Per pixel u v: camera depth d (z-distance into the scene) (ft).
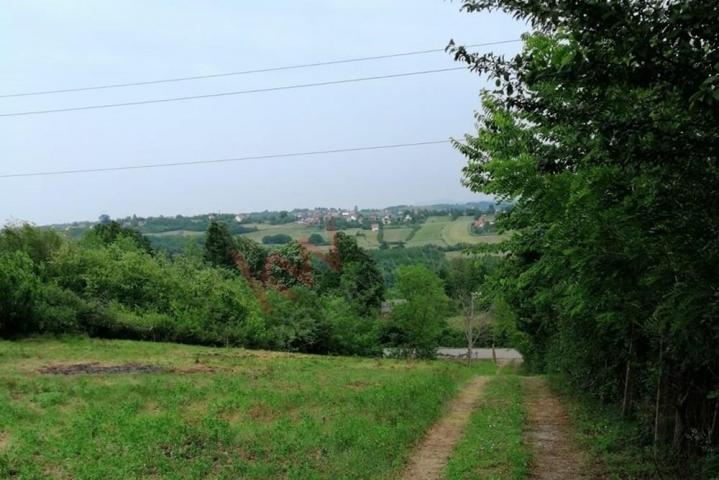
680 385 29.35
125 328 114.73
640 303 22.13
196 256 186.09
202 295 135.64
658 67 13.26
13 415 37.65
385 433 38.19
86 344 93.86
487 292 52.06
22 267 107.86
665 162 14.11
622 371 47.14
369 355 179.73
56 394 45.65
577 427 45.34
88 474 26.30
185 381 57.98
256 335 140.26
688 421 29.25
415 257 229.45
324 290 204.74
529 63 17.04
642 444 34.91
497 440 38.93
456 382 83.35
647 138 14.17
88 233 175.42
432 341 180.24
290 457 32.12
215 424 37.47
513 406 57.36
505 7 15.20
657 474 28.30
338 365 97.60
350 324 173.27
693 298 15.38
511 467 31.45
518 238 38.09
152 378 59.00
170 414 40.75
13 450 29.78
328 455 32.89
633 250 17.79
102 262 128.77
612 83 14.28
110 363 72.74
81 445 31.12
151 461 29.35
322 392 55.57
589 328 44.86
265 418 42.83
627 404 42.19
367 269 208.95
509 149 34.22
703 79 12.57
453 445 39.81
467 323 182.91
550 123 17.75
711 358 21.58
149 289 129.39
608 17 13.09
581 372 58.03
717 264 15.03
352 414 44.60
